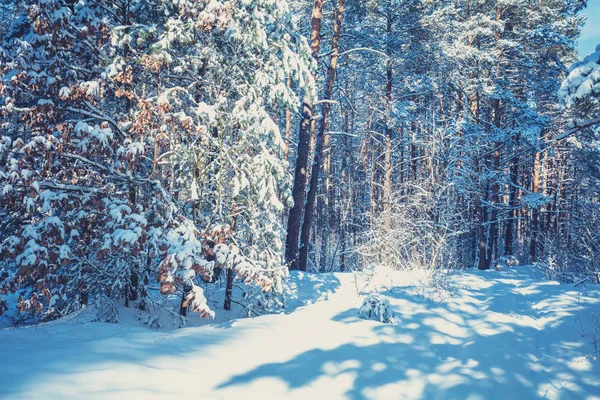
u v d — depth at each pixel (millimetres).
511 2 20391
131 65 7332
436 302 8812
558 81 21484
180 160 7582
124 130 7406
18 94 6824
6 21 10312
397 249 12375
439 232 13922
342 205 25500
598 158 25719
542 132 22984
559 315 8156
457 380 4812
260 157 7805
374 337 6172
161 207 7281
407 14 20109
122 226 6676
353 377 4676
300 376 4441
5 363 3666
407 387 4672
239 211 8164
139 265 7223
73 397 3172
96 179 7230
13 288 6207
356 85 25062
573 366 5695
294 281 11453
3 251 6016
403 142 22984
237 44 8133
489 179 20828
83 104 7102
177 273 6102
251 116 7676
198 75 8234
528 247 27812
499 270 17359
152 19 8195
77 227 6766
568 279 13844
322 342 5688
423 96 22984
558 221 29562
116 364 3936
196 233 6965
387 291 9695
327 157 25156
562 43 19641
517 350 6051
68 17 6543
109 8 7695
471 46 20922
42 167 6344
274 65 8297
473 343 6246
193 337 5270
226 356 4723
